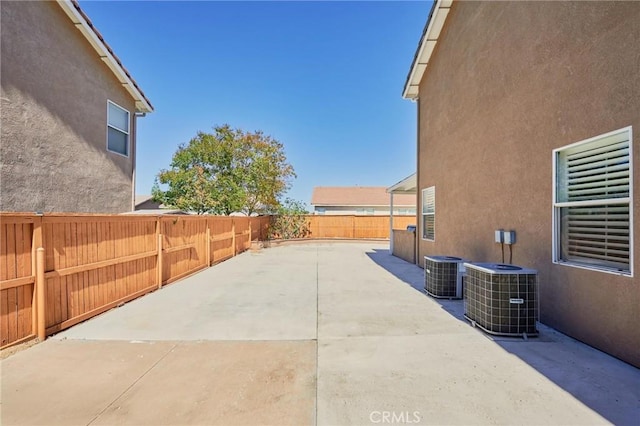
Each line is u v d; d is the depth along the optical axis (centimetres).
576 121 417
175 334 448
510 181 561
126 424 251
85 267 501
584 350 387
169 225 805
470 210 716
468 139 723
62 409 270
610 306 370
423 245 1066
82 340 424
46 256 431
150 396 290
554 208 458
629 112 347
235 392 296
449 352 384
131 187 1094
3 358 365
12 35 657
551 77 461
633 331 344
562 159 450
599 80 382
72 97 821
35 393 295
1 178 637
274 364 354
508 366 346
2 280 371
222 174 1892
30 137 700
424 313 549
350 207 3134
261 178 1983
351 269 1052
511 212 559
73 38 820
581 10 407
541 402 279
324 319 517
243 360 364
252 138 2017
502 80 587
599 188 392
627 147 354
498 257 598
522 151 528
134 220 646
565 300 439
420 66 1022
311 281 845
